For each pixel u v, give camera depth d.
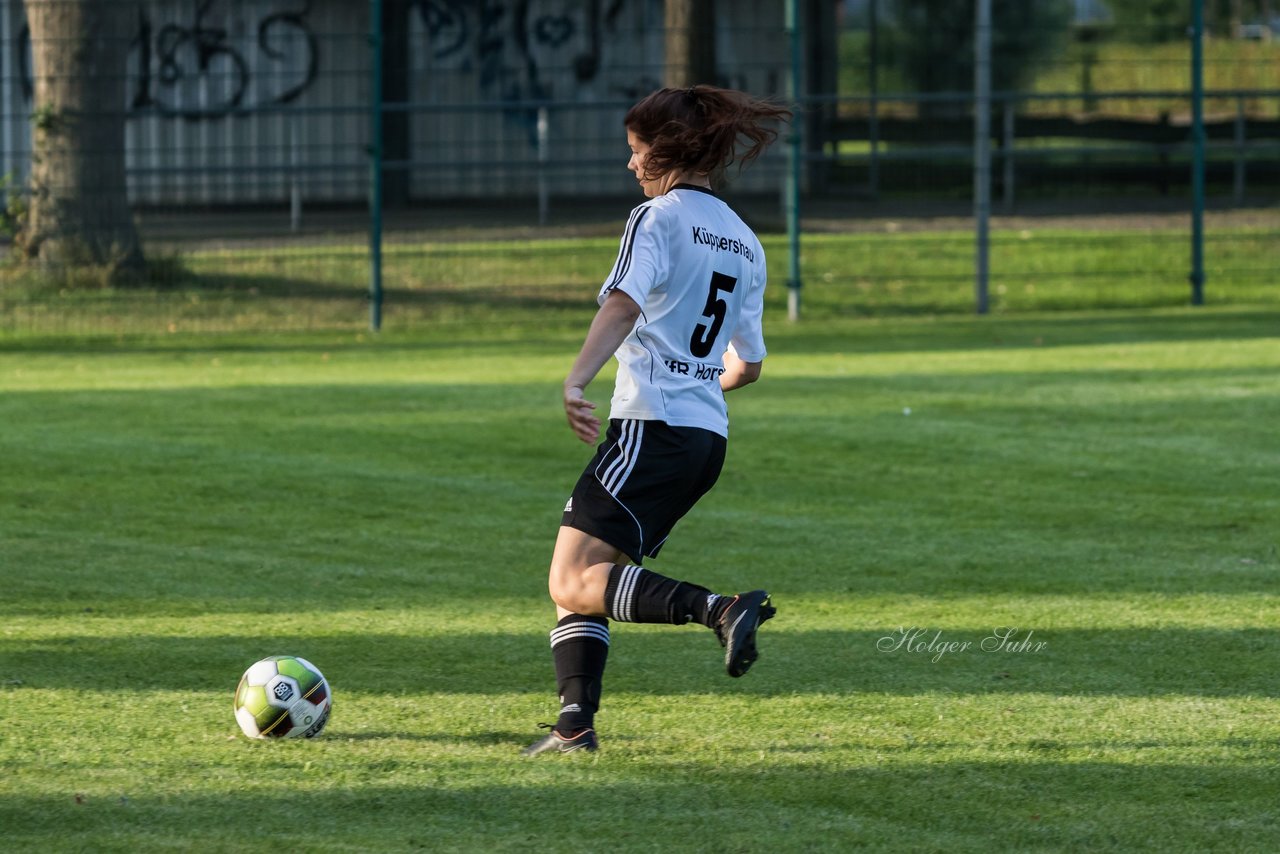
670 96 14.23
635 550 13.94
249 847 12.18
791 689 16.77
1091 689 16.72
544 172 71.50
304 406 37.56
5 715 15.77
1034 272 61.44
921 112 84.88
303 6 80.31
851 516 26.14
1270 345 47.94
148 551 23.64
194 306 55.94
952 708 16.05
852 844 12.27
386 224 68.69
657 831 12.53
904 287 61.03
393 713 15.95
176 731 15.26
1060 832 12.54
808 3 76.56
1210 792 13.48
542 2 81.19
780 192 75.69
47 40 56.28
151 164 78.56
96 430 34.19
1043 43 82.50
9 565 22.67
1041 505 26.91
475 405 37.78
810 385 40.69
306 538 24.58
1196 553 23.42
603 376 43.34
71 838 12.38
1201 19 59.44
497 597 21.06
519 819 12.80
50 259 57.16
